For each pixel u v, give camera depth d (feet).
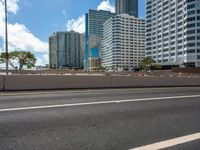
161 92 48.96
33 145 15.53
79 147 15.19
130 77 66.64
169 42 444.14
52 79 56.85
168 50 447.01
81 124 20.76
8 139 16.70
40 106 29.55
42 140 16.51
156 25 488.44
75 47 599.98
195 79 78.43
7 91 49.55
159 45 478.18
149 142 16.24
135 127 19.99
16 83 52.44
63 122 21.39
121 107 29.45
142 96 41.32
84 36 616.39
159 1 477.77
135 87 64.95
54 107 28.94
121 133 18.24
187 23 386.32
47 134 17.84
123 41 598.34
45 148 14.99
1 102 32.63
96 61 500.33
